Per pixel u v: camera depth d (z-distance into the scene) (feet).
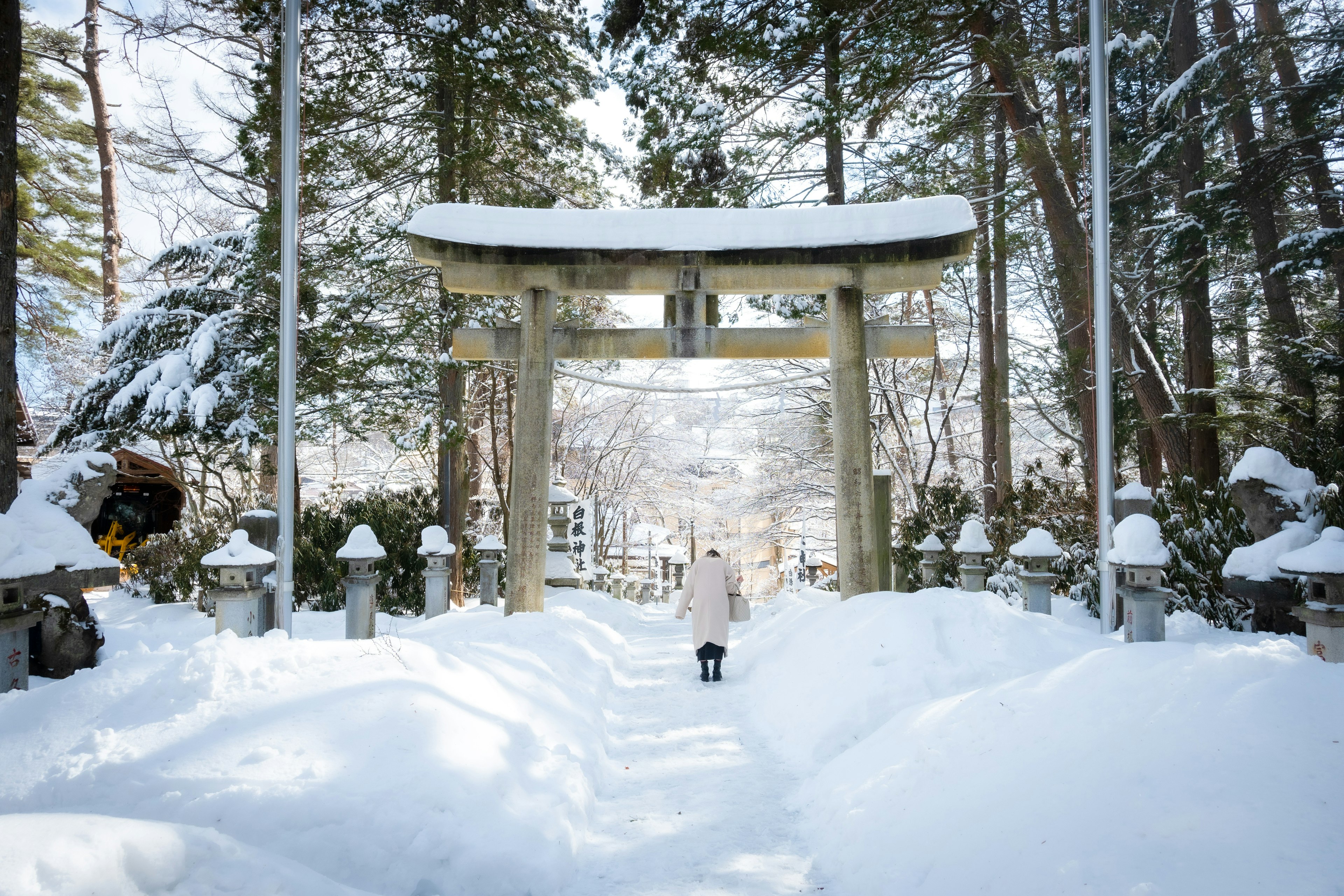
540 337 29.53
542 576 29.35
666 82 42.78
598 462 85.15
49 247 67.21
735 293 29.99
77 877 5.99
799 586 70.79
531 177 49.73
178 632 29.25
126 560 54.75
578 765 12.88
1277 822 6.72
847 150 44.60
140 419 43.19
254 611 19.60
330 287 44.19
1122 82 43.93
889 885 9.12
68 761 10.27
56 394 72.23
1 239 22.70
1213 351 48.03
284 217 23.48
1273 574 19.26
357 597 23.18
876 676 16.66
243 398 44.75
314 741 10.72
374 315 44.39
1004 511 37.63
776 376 67.62
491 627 22.20
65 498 20.36
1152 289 46.29
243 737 10.70
